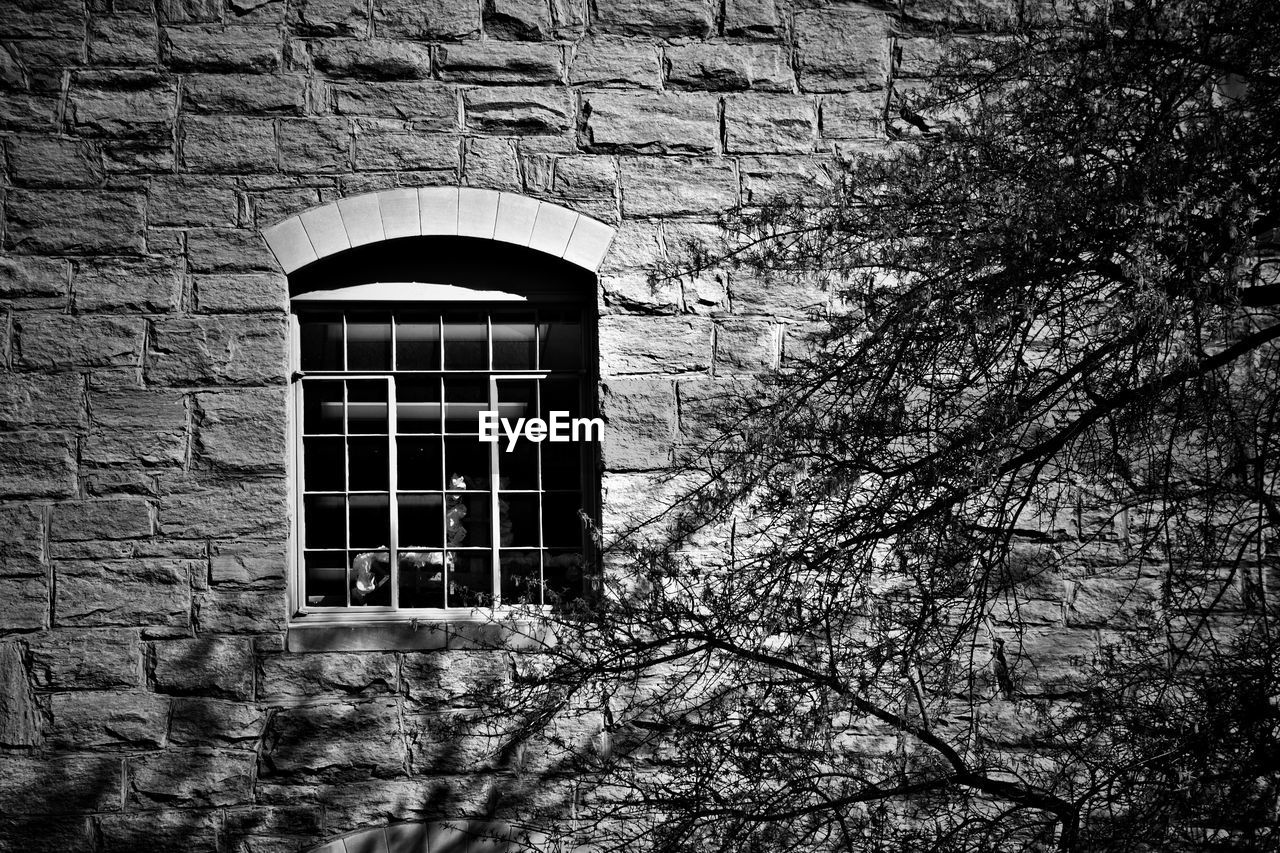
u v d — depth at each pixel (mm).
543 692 5027
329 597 6199
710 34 6352
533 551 6285
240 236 6113
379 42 6207
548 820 5488
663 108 6297
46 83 6090
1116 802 3932
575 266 6246
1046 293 4012
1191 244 3668
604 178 6254
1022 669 5656
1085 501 4852
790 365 5215
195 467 6012
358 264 6309
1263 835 3715
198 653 5914
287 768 5883
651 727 4980
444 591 6227
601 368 6172
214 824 5844
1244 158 3854
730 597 4484
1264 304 4074
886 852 4172
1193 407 4012
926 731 4250
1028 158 4137
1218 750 3771
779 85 6348
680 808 4293
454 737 5668
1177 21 4062
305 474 6250
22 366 5980
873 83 6363
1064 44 4238
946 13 6402
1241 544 4258
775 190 6285
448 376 6359
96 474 5961
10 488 5918
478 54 6242
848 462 4242
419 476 6301
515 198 6199
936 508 4102
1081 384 4070
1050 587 5949
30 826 5785
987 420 3967
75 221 6055
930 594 4211
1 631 5855
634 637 4691
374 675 5953
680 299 6223
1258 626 4168
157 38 6133
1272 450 4098
